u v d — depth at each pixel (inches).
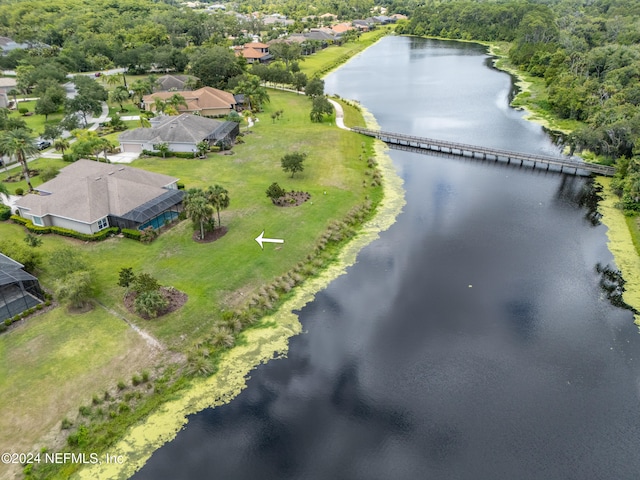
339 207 3122.5
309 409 1734.7
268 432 1646.2
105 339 1980.8
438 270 2536.9
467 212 3171.8
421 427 1662.2
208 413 1716.3
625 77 5167.3
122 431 1636.3
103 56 7352.4
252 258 2546.8
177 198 2989.7
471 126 5032.0
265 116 5226.4
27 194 3166.8
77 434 1587.1
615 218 3036.4
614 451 1566.2
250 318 2150.6
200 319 2107.5
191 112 5118.1
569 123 4980.3
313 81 5826.8
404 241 2819.9
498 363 1927.9
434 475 1501.0
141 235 2694.4
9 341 1966.0
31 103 5718.5
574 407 1728.6
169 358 1914.4
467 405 1744.6
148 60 7101.4
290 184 3432.6
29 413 1657.2
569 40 7440.9
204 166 3789.4
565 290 2361.0
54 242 2728.8
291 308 2263.8
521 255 2662.4
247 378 1867.6
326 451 1581.0
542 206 3240.7
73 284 2074.3
